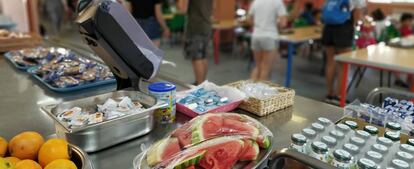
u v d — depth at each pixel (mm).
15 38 2102
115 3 952
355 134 866
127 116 872
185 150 767
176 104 1102
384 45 3127
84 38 1027
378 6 5680
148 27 2998
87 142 839
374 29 3959
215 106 1103
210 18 3182
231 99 1154
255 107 1119
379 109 1065
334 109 1195
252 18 3746
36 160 757
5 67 1720
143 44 1042
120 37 977
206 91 1216
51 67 1527
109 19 935
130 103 969
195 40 3160
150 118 948
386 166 726
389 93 1301
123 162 829
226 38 6457
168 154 770
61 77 1412
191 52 3225
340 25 3178
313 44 5996
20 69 1666
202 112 1053
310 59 5895
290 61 4156
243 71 4895
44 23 5965
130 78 1099
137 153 865
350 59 2521
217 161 743
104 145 867
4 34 2174
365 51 2799
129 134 908
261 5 3541
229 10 6484
